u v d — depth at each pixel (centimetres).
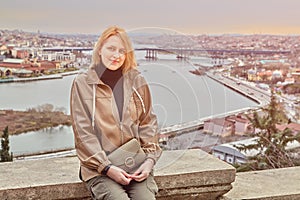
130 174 220
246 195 271
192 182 251
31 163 262
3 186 223
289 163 372
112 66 219
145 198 217
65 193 230
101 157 214
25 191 223
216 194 260
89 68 221
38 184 227
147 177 223
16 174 242
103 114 218
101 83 218
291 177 305
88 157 216
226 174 256
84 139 216
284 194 275
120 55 219
